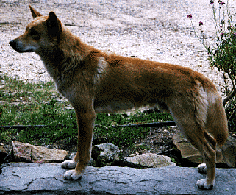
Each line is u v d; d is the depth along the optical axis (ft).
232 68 16.10
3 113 17.38
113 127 16.49
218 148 12.45
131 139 15.79
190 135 10.49
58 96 21.84
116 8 54.54
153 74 10.65
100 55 11.09
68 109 19.11
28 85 23.36
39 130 15.80
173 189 10.66
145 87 10.73
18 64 29.53
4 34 37.81
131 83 10.78
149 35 41.55
